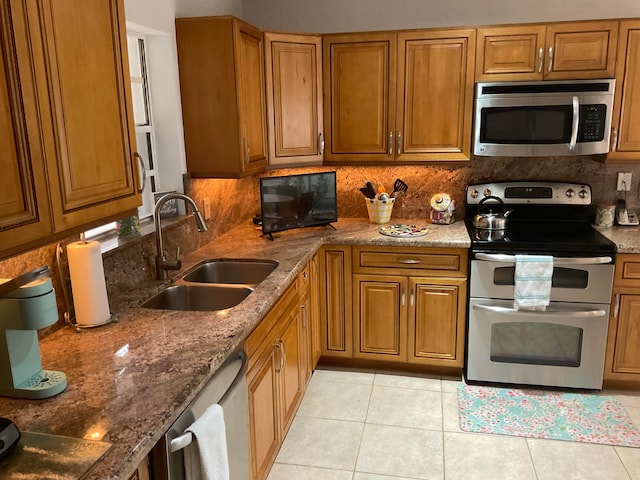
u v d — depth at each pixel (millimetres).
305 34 3291
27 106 1310
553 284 3070
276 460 2609
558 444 2693
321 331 3469
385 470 2529
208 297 2438
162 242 2562
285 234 3369
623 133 3131
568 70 3096
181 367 1605
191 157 2922
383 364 3486
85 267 1881
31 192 1333
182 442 1423
